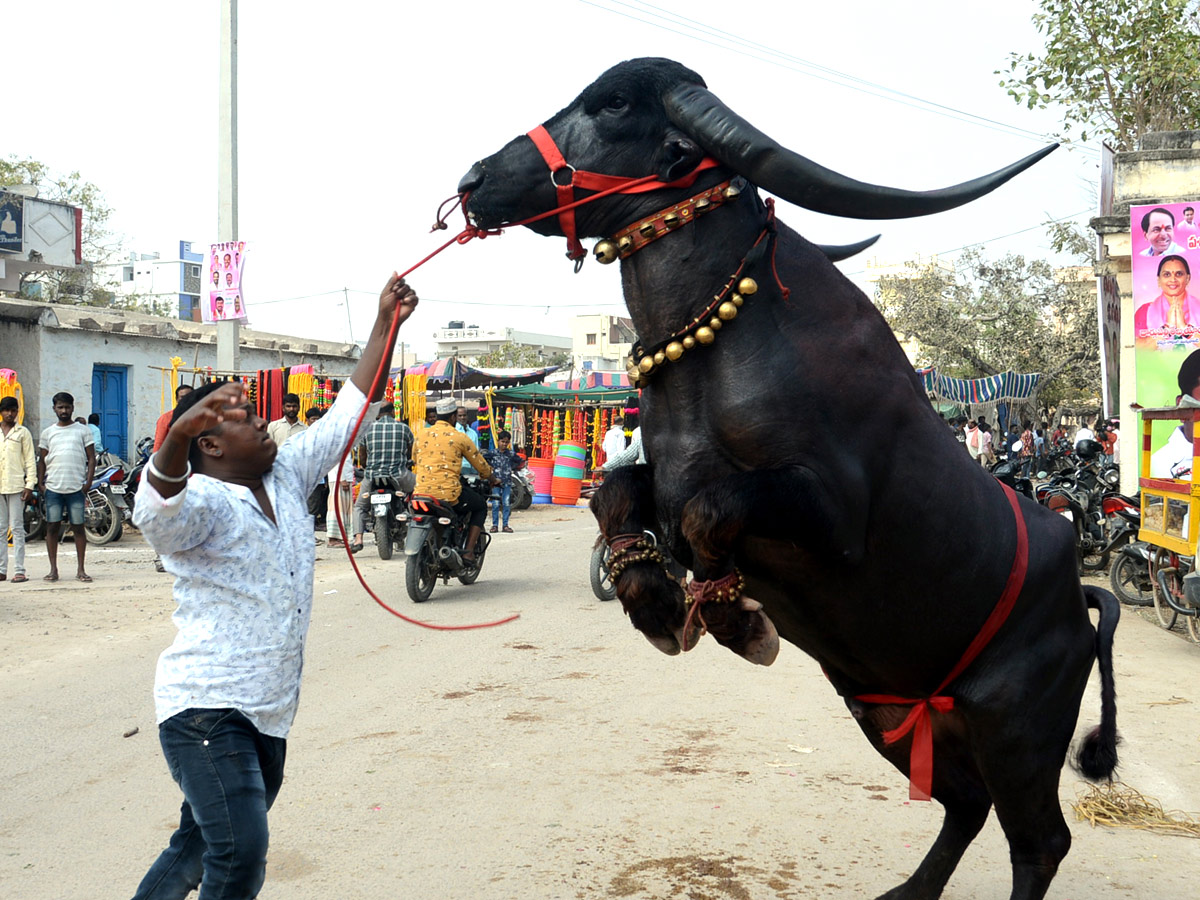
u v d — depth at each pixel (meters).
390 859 4.30
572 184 2.94
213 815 2.82
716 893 3.98
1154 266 12.90
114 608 9.75
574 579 11.89
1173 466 9.30
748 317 2.87
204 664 2.93
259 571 3.00
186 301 57.91
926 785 3.39
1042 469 21.20
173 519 2.84
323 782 5.21
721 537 2.64
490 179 3.03
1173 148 14.41
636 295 2.99
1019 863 3.50
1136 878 4.20
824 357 2.89
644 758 5.56
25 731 6.11
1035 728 3.36
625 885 4.05
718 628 2.84
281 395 16.11
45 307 18.38
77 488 11.31
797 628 3.23
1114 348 14.95
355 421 3.34
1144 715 6.49
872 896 3.96
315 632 8.97
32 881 4.11
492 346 79.44
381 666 7.72
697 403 2.93
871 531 3.02
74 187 33.75
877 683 3.40
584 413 26.09
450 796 5.00
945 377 27.31
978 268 34.00
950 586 3.16
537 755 5.61
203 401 2.75
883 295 35.09
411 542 10.12
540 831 4.57
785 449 2.81
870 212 2.83
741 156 2.80
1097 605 3.70
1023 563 3.29
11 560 13.23
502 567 12.93
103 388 19.83
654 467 3.08
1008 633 3.31
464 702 6.71
